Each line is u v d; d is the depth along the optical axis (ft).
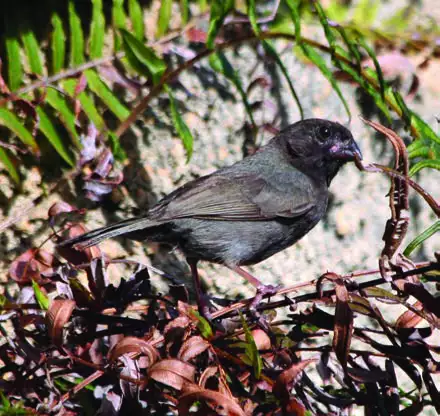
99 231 30.55
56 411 25.36
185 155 36.14
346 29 36.96
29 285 28.58
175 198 33.27
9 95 30.60
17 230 33.45
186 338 24.58
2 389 27.22
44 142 32.99
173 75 31.91
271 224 34.73
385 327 25.57
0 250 33.37
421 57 38.45
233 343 26.03
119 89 34.60
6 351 28.37
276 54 34.19
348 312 23.32
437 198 38.93
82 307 27.66
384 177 39.09
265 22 35.78
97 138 32.30
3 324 31.91
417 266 26.16
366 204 38.99
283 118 37.60
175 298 28.17
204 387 23.34
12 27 31.37
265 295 27.55
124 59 32.94
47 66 33.06
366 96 38.58
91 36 32.04
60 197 33.94
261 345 26.40
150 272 36.14
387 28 38.14
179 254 36.52
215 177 34.63
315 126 35.81
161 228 33.40
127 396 24.38
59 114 31.65
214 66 33.63
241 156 37.37
